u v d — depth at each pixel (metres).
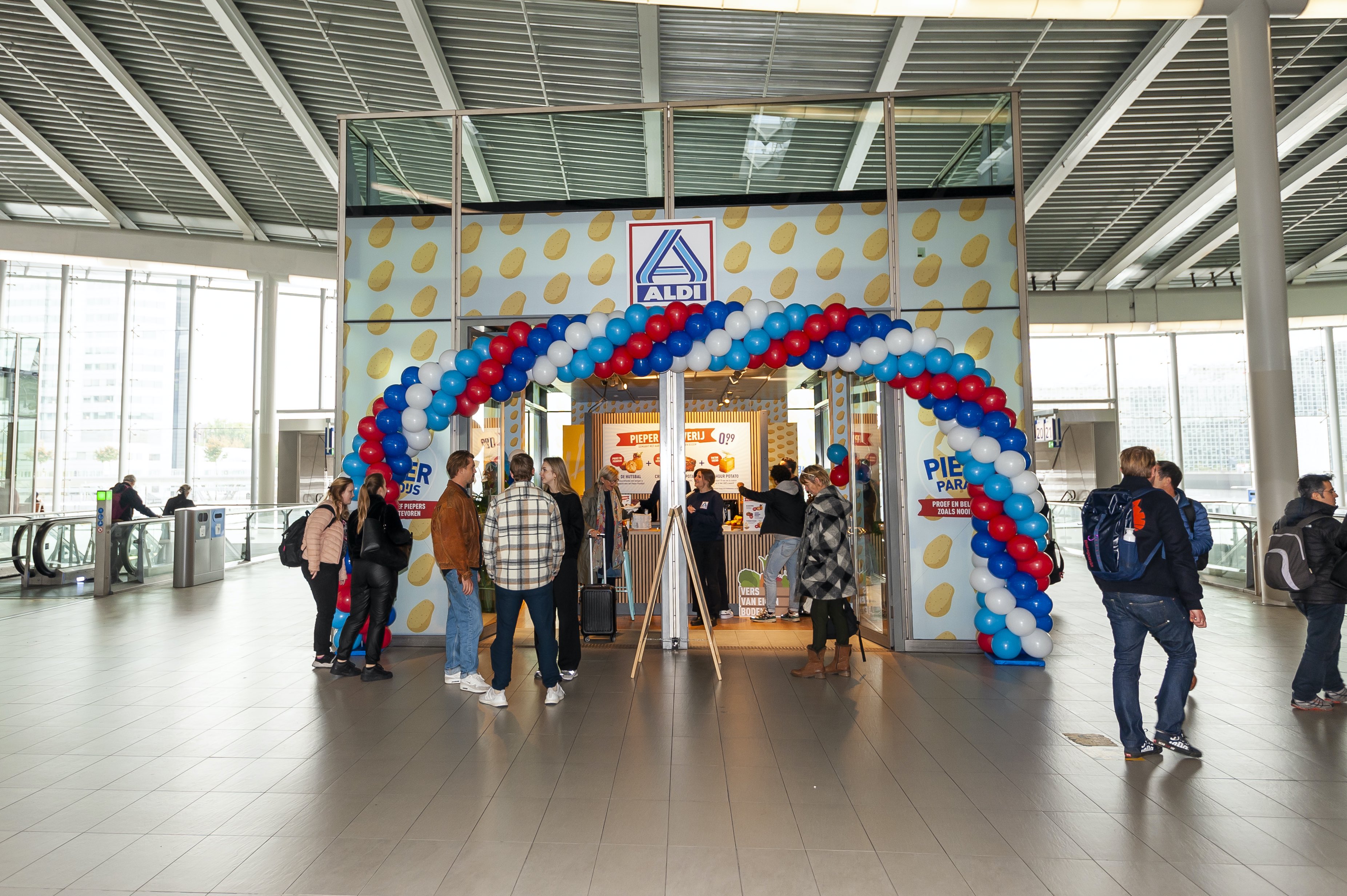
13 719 4.84
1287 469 8.33
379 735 4.51
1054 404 19.55
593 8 9.53
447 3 9.61
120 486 11.49
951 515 6.75
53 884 2.82
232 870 2.92
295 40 10.62
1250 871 2.89
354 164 7.24
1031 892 2.75
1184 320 18.67
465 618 5.49
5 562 11.50
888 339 6.14
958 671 6.01
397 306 7.14
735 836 3.18
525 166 7.16
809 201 6.98
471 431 7.15
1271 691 5.31
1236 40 8.38
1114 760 4.04
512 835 3.20
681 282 6.99
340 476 6.46
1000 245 6.86
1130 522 3.97
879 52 10.41
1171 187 14.73
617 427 10.55
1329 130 12.91
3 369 15.06
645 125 7.11
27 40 11.32
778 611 8.59
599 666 6.24
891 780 3.79
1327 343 20.16
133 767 4.00
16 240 16.23
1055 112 11.80
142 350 19.53
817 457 9.80
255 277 17.91
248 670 6.13
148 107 12.38
